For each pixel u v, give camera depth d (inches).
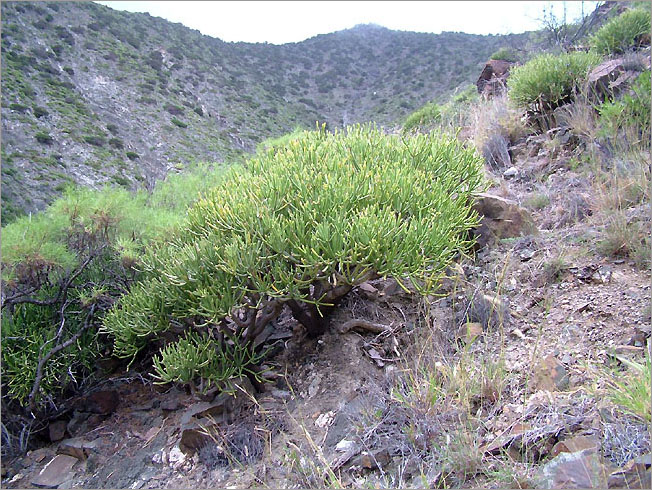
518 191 187.8
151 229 166.9
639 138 174.1
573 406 89.9
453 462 84.2
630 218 138.0
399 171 135.0
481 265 149.3
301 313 135.0
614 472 73.1
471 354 113.6
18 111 762.2
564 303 122.1
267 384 131.4
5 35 985.5
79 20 1189.7
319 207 122.6
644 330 103.9
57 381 151.6
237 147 921.5
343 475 94.0
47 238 153.7
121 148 794.2
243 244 117.7
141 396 153.6
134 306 133.9
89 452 133.8
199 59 1333.7
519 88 241.0
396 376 113.0
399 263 113.6
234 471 106.5
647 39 270.8
